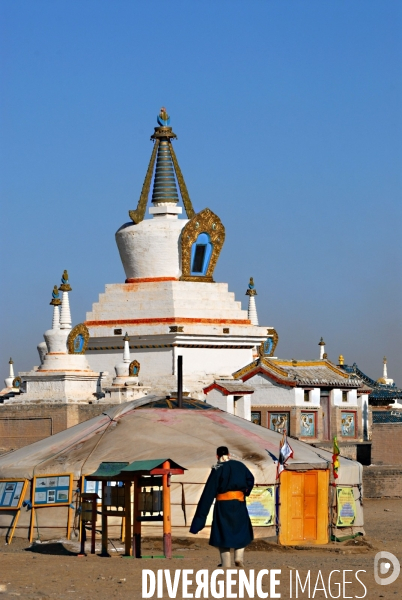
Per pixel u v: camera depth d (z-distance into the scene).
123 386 66.19
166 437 40.06
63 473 39.25
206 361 75.81
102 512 33.66
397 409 89.94
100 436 40.75
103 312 77.00
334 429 79.19
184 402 43.12
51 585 26.78
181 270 77.25
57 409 65.69
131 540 34.53
